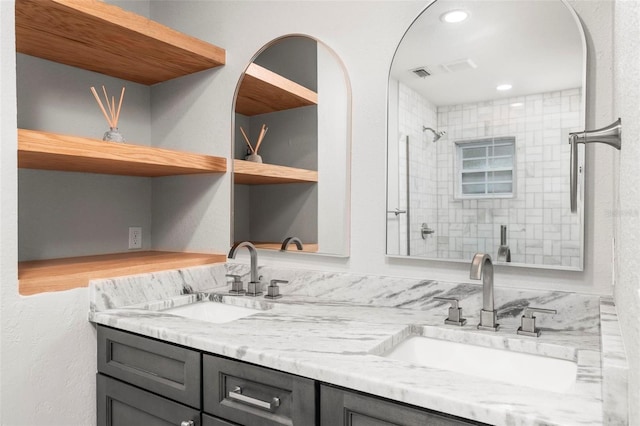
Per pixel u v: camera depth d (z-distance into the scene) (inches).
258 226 74.8
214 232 80.0
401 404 33.8
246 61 77.0
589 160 48.4
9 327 50.1
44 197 72.8
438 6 57.7
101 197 80.9
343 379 36.0
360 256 64.5
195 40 73.1
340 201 65.9
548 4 50.6
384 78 62.7
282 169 72.2
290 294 70.2
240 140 77.0
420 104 59.1
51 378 54.3
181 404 48.8
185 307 68.9
